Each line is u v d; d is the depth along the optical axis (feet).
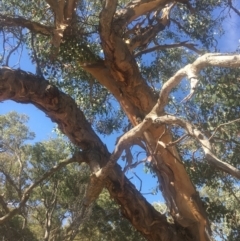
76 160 30.22
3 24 30.91
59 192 62.75
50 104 29.43
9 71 27.40
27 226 63.16
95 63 33.91
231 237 40.11
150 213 30.40
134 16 33.94
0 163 60.03
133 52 38.01
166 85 24.00
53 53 31.14
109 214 60.39
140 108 33.35
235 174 21.31
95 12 37.81
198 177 38.24
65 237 57.52
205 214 32.04
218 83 30.96
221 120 32.24
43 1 36.04
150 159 30.22
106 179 29.27
